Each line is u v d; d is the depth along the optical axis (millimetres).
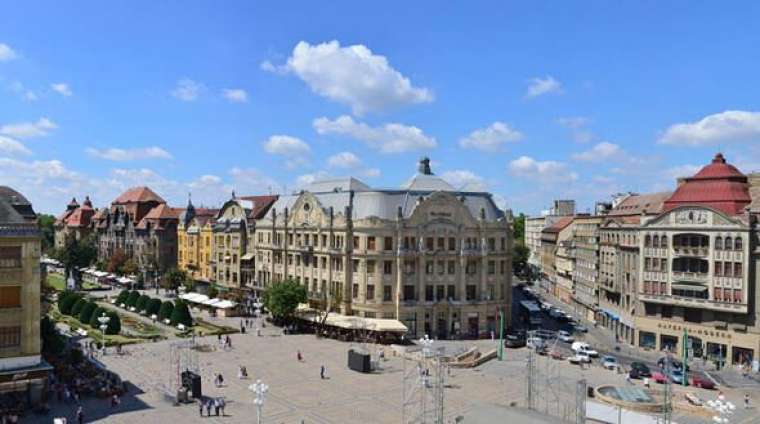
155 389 66750
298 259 118062
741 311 85000
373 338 97812
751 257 85375
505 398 66125
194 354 85562
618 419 57375
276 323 112812
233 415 58375
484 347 96375
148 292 156250
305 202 117250
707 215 89500
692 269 92062
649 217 100188
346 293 105250
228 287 144625
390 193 108812
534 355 91688
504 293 111125
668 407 56031
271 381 71938
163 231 175250
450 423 56562
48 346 74312
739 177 93312
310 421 57250
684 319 93125
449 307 105062
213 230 151625
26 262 59875
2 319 58562
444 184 117250
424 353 75312
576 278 145375
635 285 102000
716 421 51062
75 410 58844
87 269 186500
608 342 104688
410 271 104000
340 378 73812
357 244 104875
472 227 108062
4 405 57000
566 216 188125
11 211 61719
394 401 64250
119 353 84812
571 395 67375
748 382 77625
